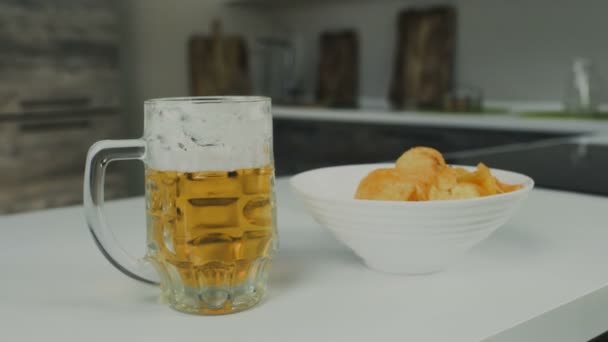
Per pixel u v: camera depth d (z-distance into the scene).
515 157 1.63
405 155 0.72
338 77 3.79
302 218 0.95
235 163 0.61
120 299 0.66
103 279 0.72
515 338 0.59
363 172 0.84
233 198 0.61
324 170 0.82
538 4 3.02
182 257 0.61
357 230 0.68
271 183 0.64
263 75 4.07
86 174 0.62
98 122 3.27
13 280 0.72
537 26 3.03
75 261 0.78
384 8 3.58
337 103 3.64
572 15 2.91
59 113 3.09
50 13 3.00
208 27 3.94
